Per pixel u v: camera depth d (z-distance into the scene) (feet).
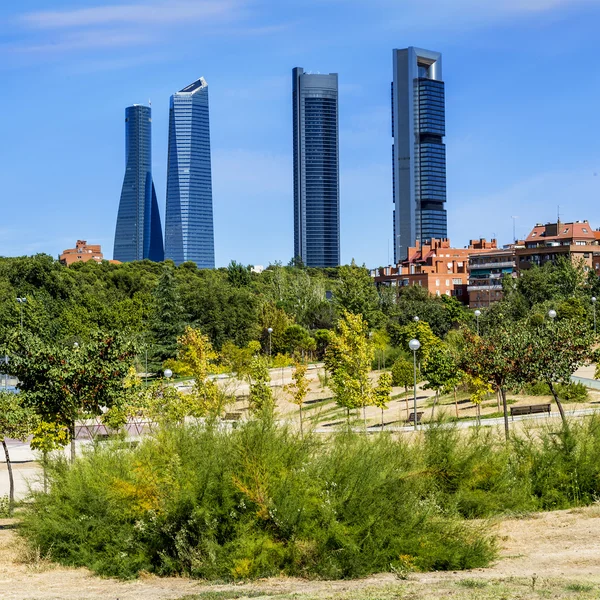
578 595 33.88
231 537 45.29
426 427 64.13
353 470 46.78
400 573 42.11
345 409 153.07
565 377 96.73
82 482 50.08
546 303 272.10
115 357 79.30
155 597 38.91
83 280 350.43
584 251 421.18
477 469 59.21
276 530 44.83
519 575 40.11
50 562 48.85
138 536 46.85
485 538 46.57
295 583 41.83
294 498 44.91
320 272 617.62
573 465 64.85
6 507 72.54
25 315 220.64
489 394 148.15
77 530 48.32
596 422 70.38
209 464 46.70
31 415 77.00
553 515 58.49
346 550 43.45
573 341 96.48
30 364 76.64
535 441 72.64
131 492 47.50
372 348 136.77
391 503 46.06
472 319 311.68
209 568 43.88
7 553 51.93
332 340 136.46
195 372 149.18
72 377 77.41
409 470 51.49
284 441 48.70
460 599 34.32
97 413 80.89
